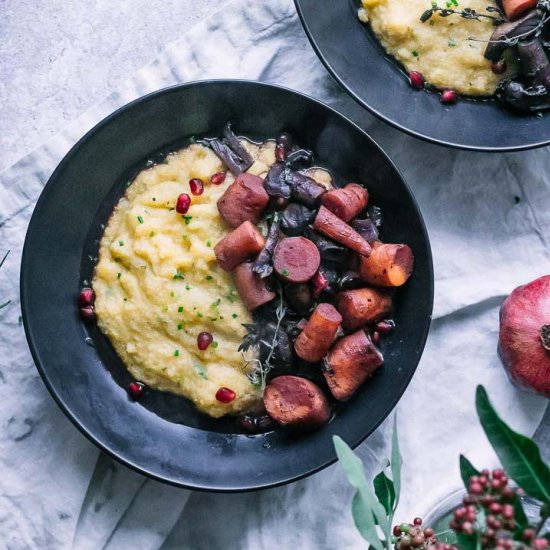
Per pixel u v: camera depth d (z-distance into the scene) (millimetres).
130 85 913
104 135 866
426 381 923
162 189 888
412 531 740
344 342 865
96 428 877
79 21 924
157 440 883
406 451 918
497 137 894
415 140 932
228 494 917
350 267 882
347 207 870
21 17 922
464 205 934
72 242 885
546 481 653
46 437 900
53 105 922
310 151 896
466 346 926
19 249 908
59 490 897
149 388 888
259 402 883
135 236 882
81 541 901
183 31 930
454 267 929
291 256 859
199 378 877
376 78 905
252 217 871
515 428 917
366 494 676
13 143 921
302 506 913
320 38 874
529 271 929
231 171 893
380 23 905
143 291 879
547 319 873
